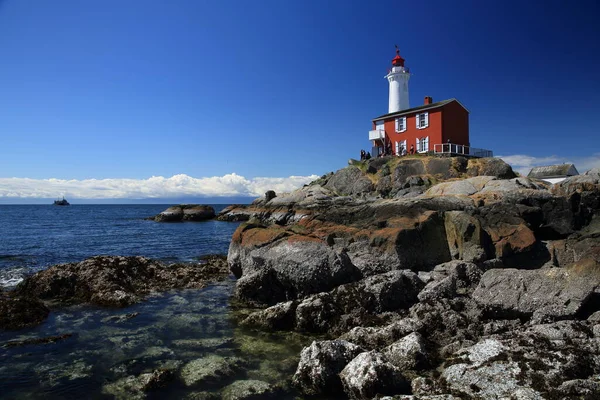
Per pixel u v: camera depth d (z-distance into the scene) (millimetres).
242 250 18703
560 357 7910
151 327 13164
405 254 17000
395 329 10844
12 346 11398
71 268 18172
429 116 50281
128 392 8781
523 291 11727
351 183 49938
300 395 8555
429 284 13734
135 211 128250
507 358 8148
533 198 21156
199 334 12469
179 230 51156
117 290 16547
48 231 48531
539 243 17719
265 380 9281
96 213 109938
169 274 20484
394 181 45406
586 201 21375
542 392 6953
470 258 17047
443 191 27750
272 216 46562
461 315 11680
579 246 16844
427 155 47406
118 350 11172
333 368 8742
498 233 17906
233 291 18062
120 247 33844
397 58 64312
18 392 8805
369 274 16953
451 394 7387
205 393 8695
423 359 9070
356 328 11320
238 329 12914
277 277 15805
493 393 7203
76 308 15344
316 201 45969
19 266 23859
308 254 15328
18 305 13836
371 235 17797
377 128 57219
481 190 26500
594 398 6578
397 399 7266
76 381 9312
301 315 12695
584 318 10859
